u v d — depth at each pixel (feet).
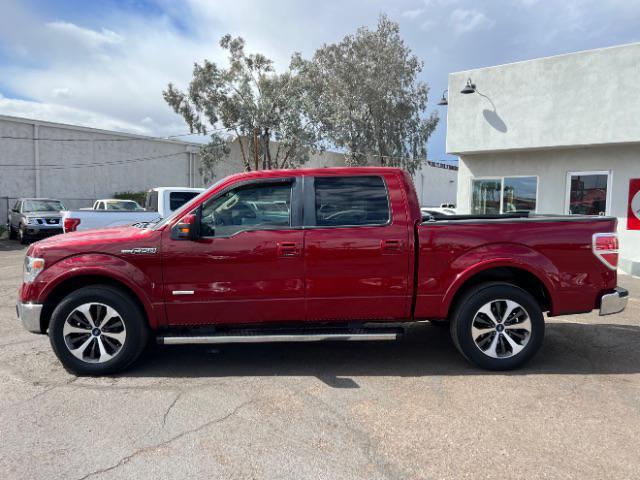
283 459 10.17
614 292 15.44
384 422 11.83
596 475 9.53
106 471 9.74
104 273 14.55
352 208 15.26
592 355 16.87
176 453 10.41
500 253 15.08
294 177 15.37
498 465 9.91
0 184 79.36
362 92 132.36
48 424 11.73
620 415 12.14
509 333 15.30
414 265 15.10
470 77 42.55
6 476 9.52
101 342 14.85
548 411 12.39
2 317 22.16
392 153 138.31
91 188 91.97
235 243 14.80
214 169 121.80
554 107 38.32
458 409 12.54
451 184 190.60
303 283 14.96
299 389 13.93
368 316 15.30
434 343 18.48
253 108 124.36
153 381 14.60
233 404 12.90
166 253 14.69
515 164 42.68
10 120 79.92
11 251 54.39
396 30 135.44
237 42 123.65
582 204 39.63
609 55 35.60
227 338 14.80
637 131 34.83
